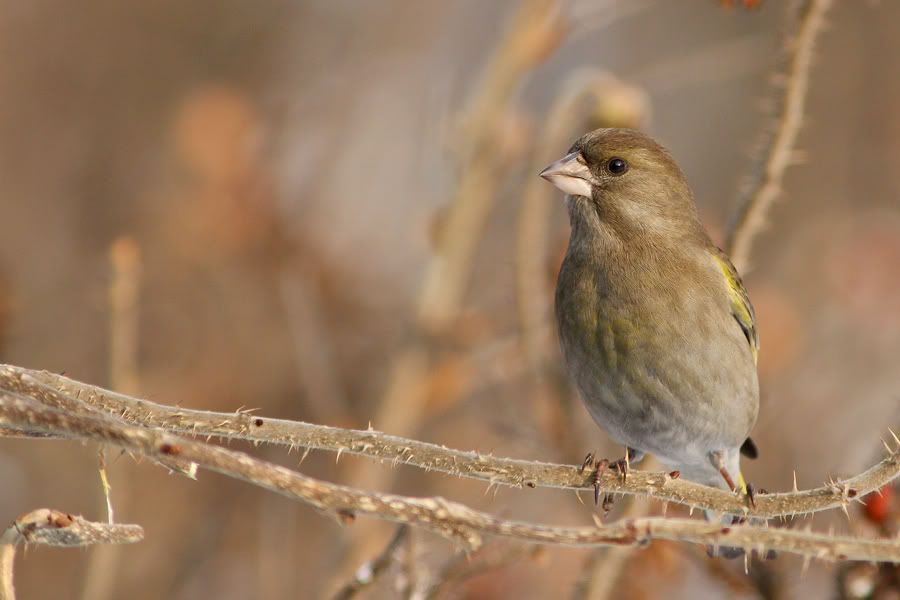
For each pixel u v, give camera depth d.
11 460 13.59
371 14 19.11
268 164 16.12
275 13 18.59
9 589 5.03
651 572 9.66
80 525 5.12
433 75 18.52
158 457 4.62
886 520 8.08
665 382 8.54
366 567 7.67
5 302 12.11
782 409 13.13
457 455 5.84
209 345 14.44
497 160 13.13
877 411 14.30
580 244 8.98
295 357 14.25
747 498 6.62
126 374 9.05
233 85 17.94
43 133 17.23
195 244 14.84
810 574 10.83
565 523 11.77
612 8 12.98
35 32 17.67
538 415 10.62
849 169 19.16
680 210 8.99
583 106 11.16
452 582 8.14
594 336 8.68
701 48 20.66
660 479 6.86
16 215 16.47
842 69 19.61
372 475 12.39
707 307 8.61
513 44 13.05
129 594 12.41
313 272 15.09
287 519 12.55
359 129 18.05
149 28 18.02
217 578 12.64
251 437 5.47
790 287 16.56
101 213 16.45
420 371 12.74
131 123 17.50
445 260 13.09
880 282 15.38
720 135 20.19
